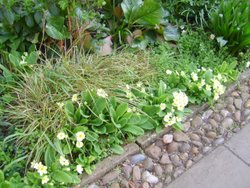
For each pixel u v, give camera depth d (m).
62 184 1.73
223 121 2.22
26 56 2.14
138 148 1.98
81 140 1.79
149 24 2.44
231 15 2.46
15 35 2.16
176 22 2.67
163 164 1.97
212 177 1.95
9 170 1.71
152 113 2.04
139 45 2.42
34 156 1.78
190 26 2.69
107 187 1.83
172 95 2.12
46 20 2.10
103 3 2.18
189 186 1.90
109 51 2.38
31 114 1.89
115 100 1.97
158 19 2.38
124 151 1.94
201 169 1.98
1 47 2.12
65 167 1.75
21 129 1.85
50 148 1.77
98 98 1.92
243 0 2.46
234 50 2.55
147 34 2.51
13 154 1.80
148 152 1.99
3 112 1.93
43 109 1.90
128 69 2.20
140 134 1.97
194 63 2.43
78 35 2.22
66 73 2.06
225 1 2.69
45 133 1.82
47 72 2.03
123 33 2.45
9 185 1.59
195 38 2.58
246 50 2.59
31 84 2.00
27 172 1.70
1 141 1.80
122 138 1.98
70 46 2.25
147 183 1.88
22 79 2.10
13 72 2.16
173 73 2.21
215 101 2.29
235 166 2.01
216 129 2.18
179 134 2.09
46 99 1.94
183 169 1.97
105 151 1.90
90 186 1.81
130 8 2.39
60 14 2.17
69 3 2.10
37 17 2.08
